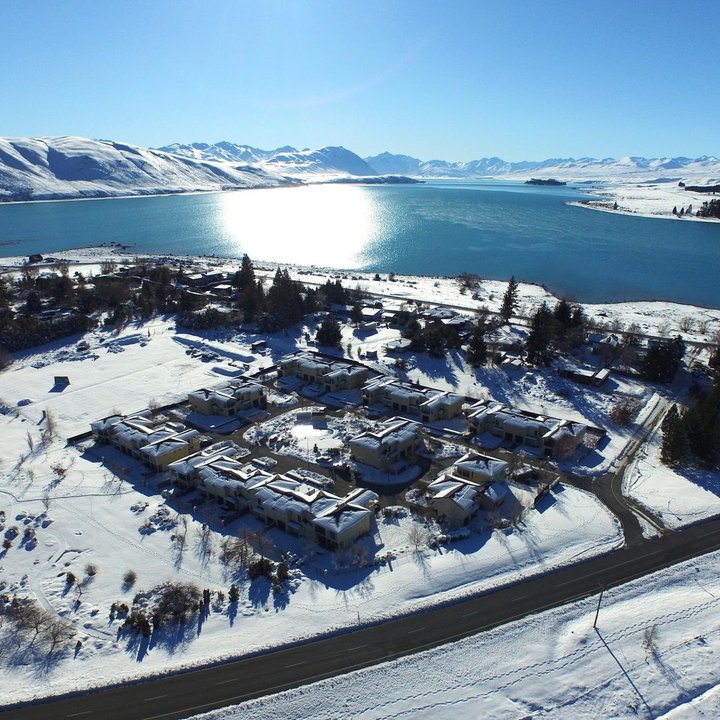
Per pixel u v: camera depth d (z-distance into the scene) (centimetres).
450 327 12344
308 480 7175
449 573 5625
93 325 13588
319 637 4872
